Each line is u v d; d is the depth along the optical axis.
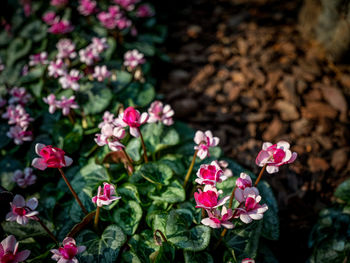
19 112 0.30
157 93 0.44
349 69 0.44
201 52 0.50
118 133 0.25
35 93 0.38
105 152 0.30
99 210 0.26
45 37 0.49
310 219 0.32
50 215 0.28
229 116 0.40
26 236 0.26
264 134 0.38
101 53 0.43
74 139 0.32
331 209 0.30
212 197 0.20
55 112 0.36
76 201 0.28
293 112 0.39
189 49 0.51
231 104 0.41
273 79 0.43
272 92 0.42
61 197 0.30
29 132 0.30
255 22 0.54
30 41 0.49
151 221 0.27
